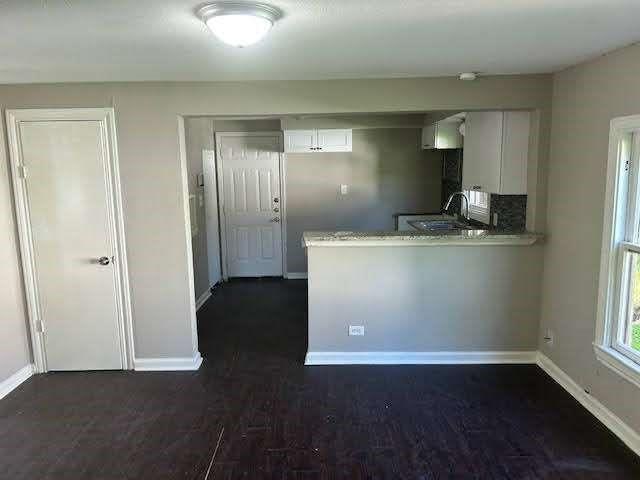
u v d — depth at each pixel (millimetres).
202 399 3361
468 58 2883
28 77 3273
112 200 3639
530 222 3775
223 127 6480
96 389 3531
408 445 2779
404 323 3865
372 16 1998
